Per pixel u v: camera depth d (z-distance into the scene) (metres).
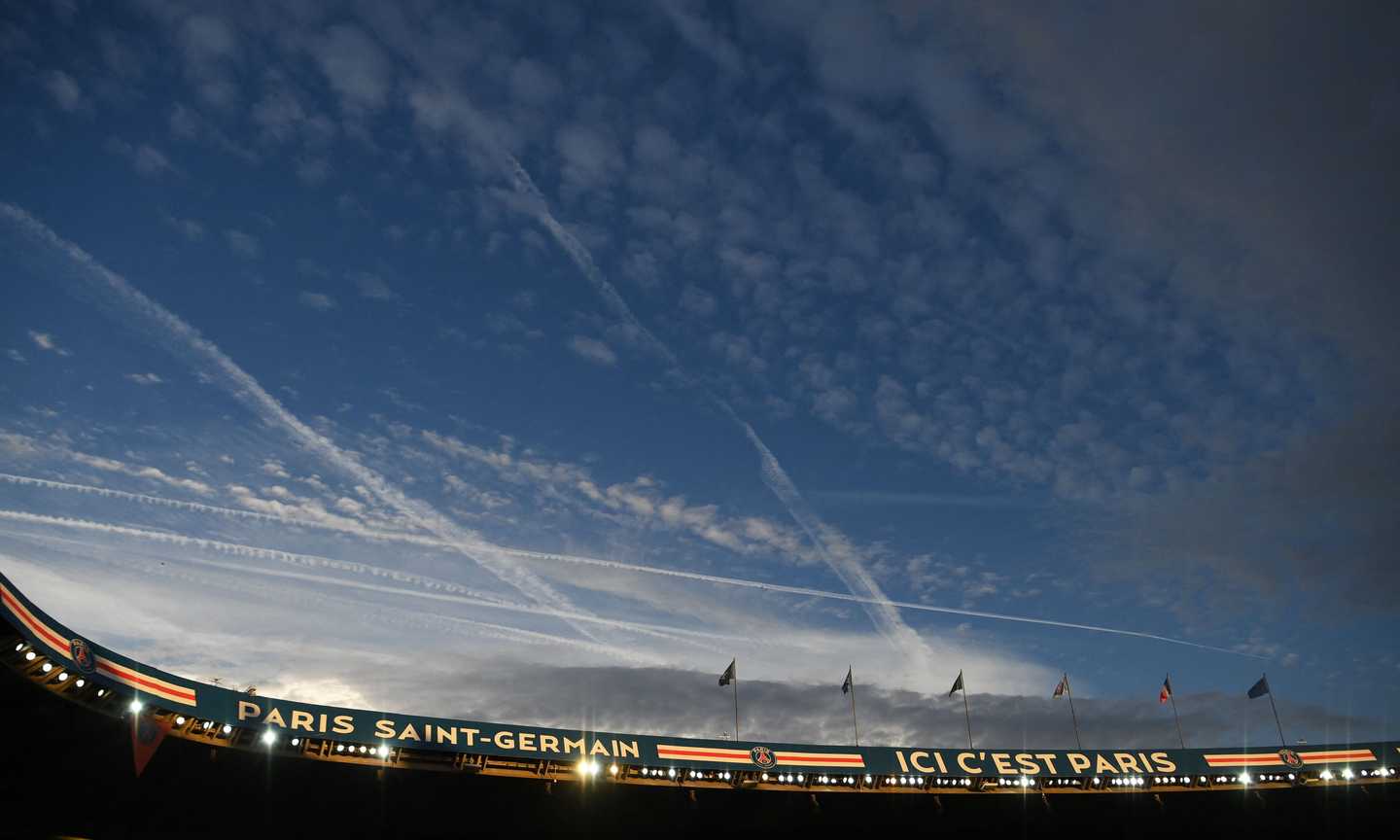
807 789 56.50
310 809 50.06
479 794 52.22
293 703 47.06
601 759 52.81
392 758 48.59
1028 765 60.94
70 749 41.69
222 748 44.50
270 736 45.41
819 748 58.16
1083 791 60.78
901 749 59.75
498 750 50.53
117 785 44.50
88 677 38.72
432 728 49.72
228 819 48.53
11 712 38.97
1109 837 65.31
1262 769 62.97
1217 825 65.81
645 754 53.97
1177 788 61.88
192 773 45.50
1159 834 65.75
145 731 40.88
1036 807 61.66
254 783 47.31
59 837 44.00
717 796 56.25
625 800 55.09
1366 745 64.81
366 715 48.59
